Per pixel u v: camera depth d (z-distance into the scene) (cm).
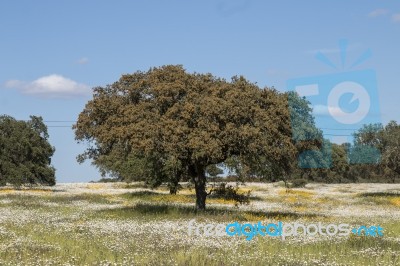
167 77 3125
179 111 2928
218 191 3294
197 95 2972
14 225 2341
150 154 2958
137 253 1659
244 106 2912
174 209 3177
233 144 2905
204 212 3088
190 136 2838
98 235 2077
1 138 6206
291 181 7506
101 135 3053
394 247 1884
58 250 1689
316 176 9050
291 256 1655
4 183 6253
